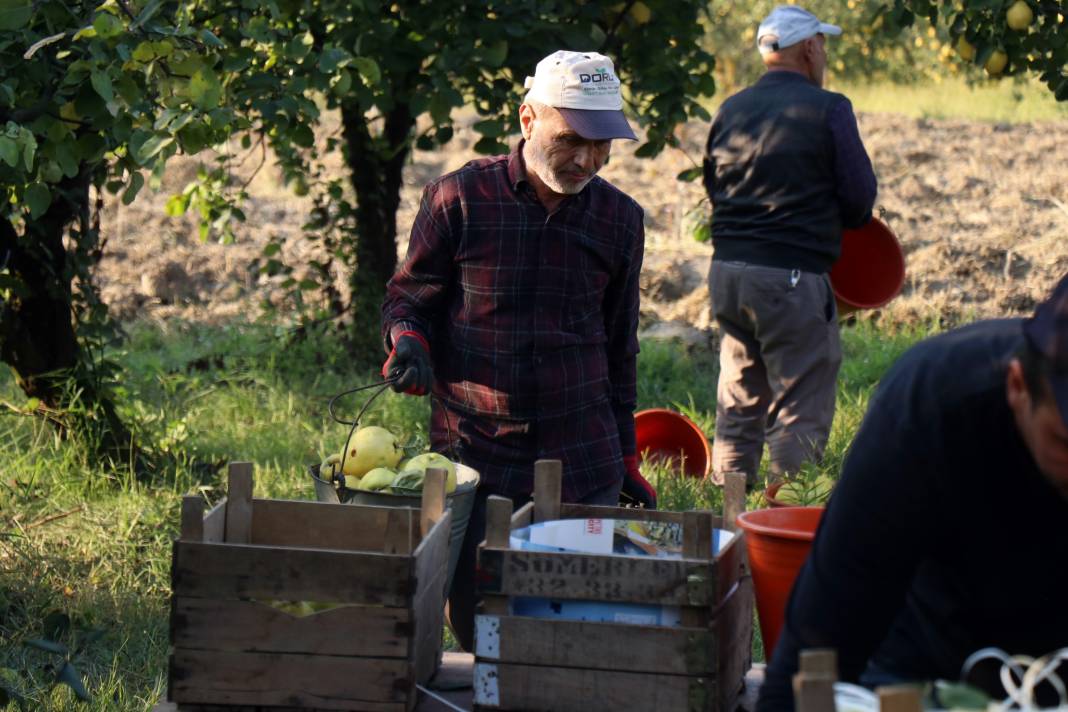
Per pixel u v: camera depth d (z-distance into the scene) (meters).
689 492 7.18
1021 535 2.31
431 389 4.33
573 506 3.43
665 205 15.41
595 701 2.96
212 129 4.75
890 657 2.64
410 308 4.49
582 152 4.16
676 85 8.27
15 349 7.25
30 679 5.04
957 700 1.98
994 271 12.68
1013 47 7.14
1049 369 2.00
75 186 6.93
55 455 7.56
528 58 7.92
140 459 7.62
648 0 8.15
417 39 8.09
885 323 11.48
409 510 3.37
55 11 4.69
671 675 2.92
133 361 9.96
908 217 14.34
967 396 2.21
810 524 3.29
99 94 4.51
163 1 4.86
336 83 6.84
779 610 3.05
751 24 27.61
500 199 4.36
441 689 3.31
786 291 6.86
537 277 4.38
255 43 6.55
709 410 9.33
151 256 13.47
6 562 6.19
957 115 22.41
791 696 2.38
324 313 10.48
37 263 7.02
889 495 2.28
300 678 3.07
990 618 2.48
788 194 6.85
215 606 3.07
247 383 9.72
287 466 7.81
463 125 20.41
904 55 27.00
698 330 11.04
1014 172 16.59
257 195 15.78
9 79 4.80
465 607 4.52
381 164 10.29
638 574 2.93
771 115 6.88
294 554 3.04
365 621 3.04
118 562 6.31
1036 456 2.12
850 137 6.78
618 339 4.68
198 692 3.10
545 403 4.41
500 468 4.46
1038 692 2.50
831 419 7.14
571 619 2.98
